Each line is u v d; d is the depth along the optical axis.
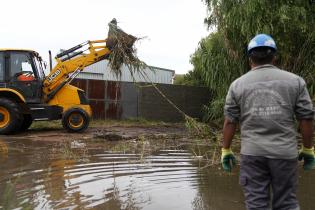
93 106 18.23
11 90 13.53
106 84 18.53
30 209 5.08
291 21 13.60
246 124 3.67
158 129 15.96
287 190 3.59
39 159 8.61
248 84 3.67
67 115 13.68
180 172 7.38
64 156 9.02
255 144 3.60
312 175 7.08
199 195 5.82
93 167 7.80
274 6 13.77
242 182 3.70
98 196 5.72
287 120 3.57
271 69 3.66
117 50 13.55
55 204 5.31
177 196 5.76
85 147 10.52
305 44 14.16
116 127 16.19
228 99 3.79
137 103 19.20
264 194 3.60
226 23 14.74
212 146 11.10
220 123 16.47
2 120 13.16
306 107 3.56
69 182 6.54
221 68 15.69
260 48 3.68
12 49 13.68
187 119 13.49
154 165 8.06
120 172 7.35
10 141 11.51
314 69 14.25
